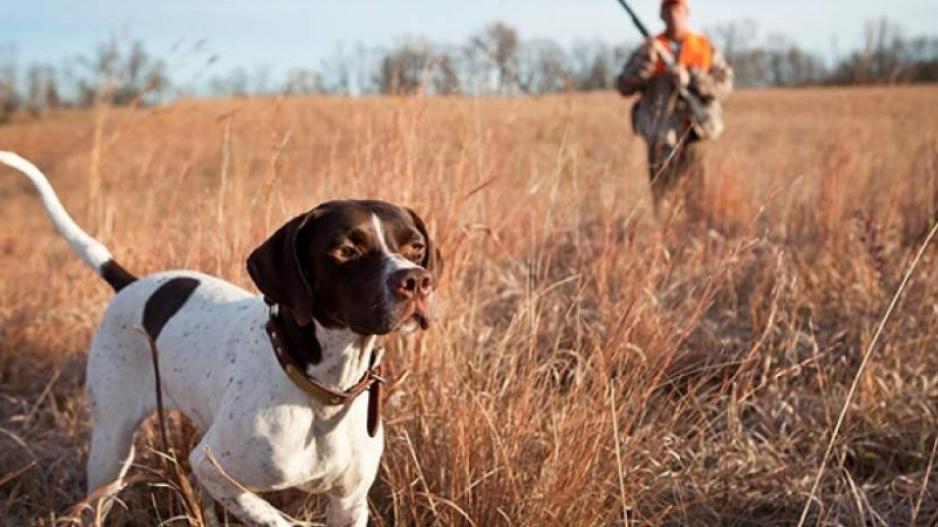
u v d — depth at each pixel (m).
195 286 3.34
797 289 4.98
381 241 2.60
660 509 3.35
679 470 3.59
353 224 2.58
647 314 3.97
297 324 2.67
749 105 21.09
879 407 3.97
